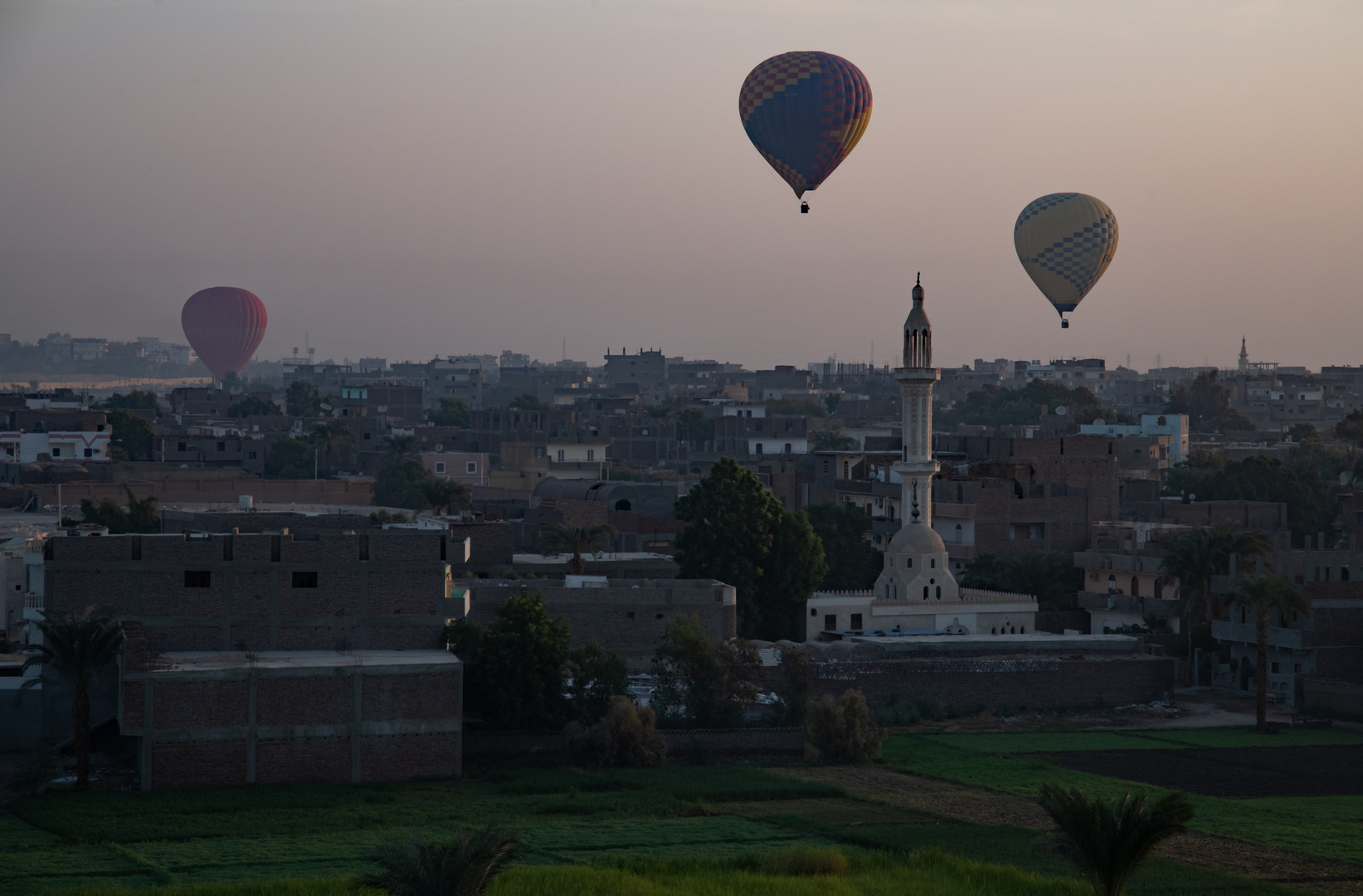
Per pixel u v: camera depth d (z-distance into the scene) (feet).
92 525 380.78
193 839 285.43
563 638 369.09
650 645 422.41
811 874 269.23
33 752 331.77
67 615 334.85
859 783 351.46
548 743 362.74
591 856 279.08
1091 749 390.21
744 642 394.73
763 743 380.58
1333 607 442.50
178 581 351.25
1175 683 465.88
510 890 249.14
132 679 319.47
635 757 360.89
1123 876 231.71
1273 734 409.28
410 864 218.79
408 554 361.92
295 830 291.99
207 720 323.98
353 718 333.01
